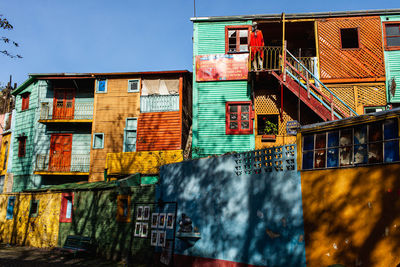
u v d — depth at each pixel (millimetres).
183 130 18047
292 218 6637
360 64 14406
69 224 14367
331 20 15039
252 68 14898
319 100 12586
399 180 5172
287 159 6992
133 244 11000
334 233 5891
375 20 14734
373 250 5293
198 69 15648
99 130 18438
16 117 22766
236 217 7855
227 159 8438
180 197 9742
